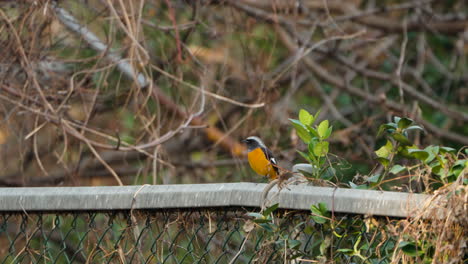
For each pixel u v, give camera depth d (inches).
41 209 211.0
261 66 557.9
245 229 195.6
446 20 696.4
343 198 181.5
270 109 514.6
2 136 506.9
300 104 613.6
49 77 463.8
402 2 754.2
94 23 481.4
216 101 480.7
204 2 520.1
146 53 399.9
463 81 717.9
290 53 650.2
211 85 505.7
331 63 718.5
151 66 448.1
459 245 171.2
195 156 625.9
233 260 197.8
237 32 526.9
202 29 519.5
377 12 632.4
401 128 196.9
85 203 206.5
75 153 527.8
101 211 209.3
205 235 220.1
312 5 673.0
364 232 188.2
